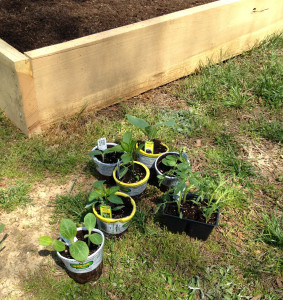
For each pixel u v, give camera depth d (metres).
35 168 2.63
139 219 2.26
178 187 2.03
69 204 2.35
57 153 2.74
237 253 2.17
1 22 3.45
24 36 3.33
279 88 3.47
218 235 2.27
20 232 2.21
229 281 2.01
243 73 3.79
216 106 3.35
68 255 1.87
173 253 2.12
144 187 2.39
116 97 3.30
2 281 1.96
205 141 3.01
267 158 2.89
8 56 2.49
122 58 3.08
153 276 2.01
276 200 2.53
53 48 2.62
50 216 2.30
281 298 1.96
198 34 3.58
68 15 3.71
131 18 3.82
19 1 3.80
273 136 3.07
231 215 2.39
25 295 1.90
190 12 3.38
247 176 2.71
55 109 2.89
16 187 2.46
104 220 2.01
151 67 3.39
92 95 3.08
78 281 1.95
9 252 2.10
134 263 2.08
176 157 2.30
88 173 2.63
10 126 2.96
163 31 3.23
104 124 3.07
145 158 2.57
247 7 3.86
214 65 3.86
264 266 2.10
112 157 2.54
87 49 2.77
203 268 2.05
